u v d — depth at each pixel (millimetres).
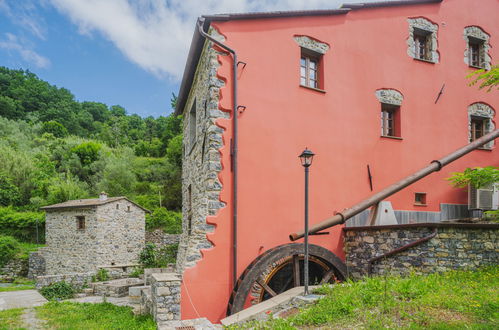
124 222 18359
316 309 4836
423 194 9148
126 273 16797
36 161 35281
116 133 53969
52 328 6242
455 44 10188
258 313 5422
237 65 7066
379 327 3951
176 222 22828
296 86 7688
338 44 8391
